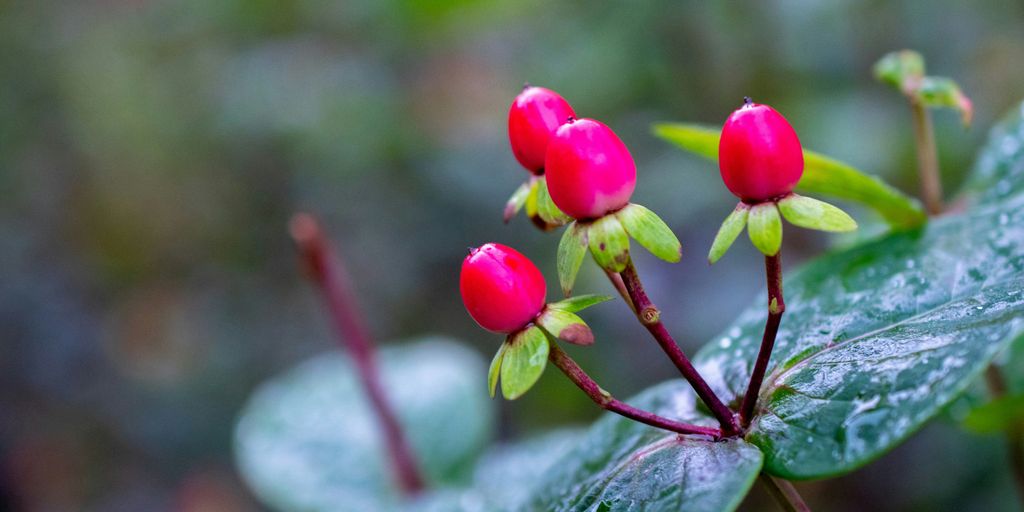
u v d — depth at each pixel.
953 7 0.80
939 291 0.30
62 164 1.31
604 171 0.28
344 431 0.48
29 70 1.32
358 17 1.11
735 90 0.79
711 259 0.28
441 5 0.98
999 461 0.61
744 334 0.32
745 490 0.28
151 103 1.28
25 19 1.36
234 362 1.15
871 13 0.77
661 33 0.81
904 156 0.72
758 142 0.28
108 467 1.11
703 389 0.29
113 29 1.34
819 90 0.77
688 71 0.81
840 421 0.28
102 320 1.23
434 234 1.07
